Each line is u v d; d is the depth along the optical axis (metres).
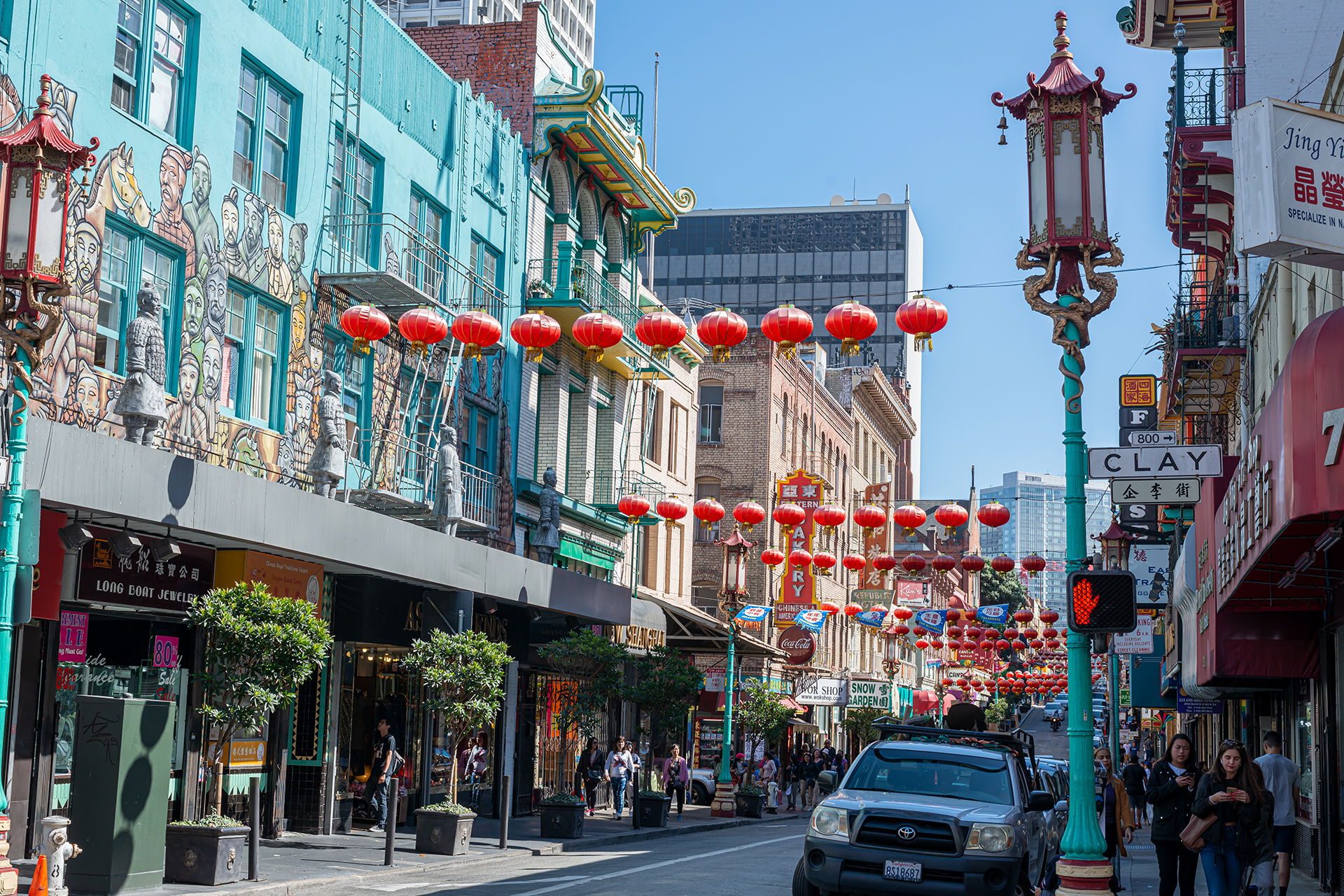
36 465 13.91
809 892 12.03
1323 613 17.19
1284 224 8.69
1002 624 46.53
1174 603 30.92
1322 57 21.73
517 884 16.08
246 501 17.72
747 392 52.91
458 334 21.27
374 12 24.77
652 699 30.95
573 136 32.03
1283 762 13.88
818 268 130.00
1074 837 10.63
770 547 51.81
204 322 19.50
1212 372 25.70
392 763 23.70
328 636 16.36
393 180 25.20
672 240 132.75
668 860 20.52
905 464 84.88
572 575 29.64
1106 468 15.13
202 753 18.95
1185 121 21.97
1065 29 11.80
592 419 34.97
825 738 60.78
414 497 25.47
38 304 11.41
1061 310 11.48
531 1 31.95
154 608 17.70
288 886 15.06
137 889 13.84
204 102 19.70
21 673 15.62
